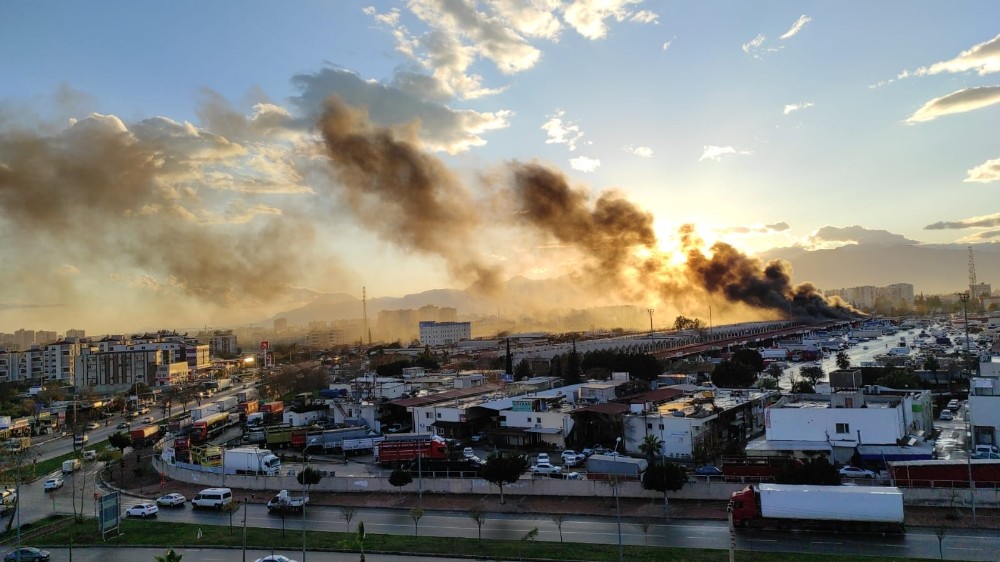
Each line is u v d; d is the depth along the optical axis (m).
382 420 123.50
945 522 58.34
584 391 115.69
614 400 110.56
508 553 56.03
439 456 92.12
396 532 64.12
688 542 56.69
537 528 61.75
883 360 164.62
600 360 166.12
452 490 76.69
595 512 67.25
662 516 64.44
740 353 176.62
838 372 104.94
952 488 62.81
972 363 147.88
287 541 62.03
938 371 141.25
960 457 77.50
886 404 87.88
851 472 71.31
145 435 124.94
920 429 90.50
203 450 103.62
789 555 51.47
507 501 72.38
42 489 93.44
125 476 98.38
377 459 94.38
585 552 55.19
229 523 69.81
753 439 97.25
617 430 95.06
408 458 92.44
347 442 103.50
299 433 113.00
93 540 65.88
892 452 76.25
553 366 170.12
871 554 51.75
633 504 68.44
